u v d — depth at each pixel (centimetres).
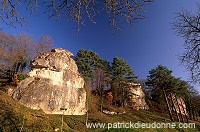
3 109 1798
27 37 4694
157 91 4353
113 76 5225
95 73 4928
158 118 4356
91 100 4216
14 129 1574
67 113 3167
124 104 5088
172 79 3859
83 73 4862
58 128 1905
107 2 305
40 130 1719
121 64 5409
